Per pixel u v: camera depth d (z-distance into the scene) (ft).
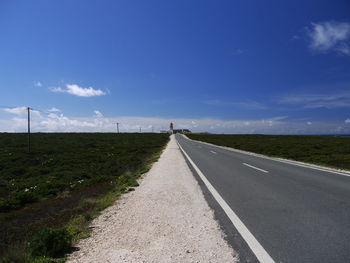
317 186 30.19
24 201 35.27
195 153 85.81
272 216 18.85
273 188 29.14
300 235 15.11
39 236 13.84
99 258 12.64
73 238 15.52
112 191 32.30
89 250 13.71
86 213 21.49
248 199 24.14
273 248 13.37
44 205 30.71
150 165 57.21
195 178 36.73
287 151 87.97
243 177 37.11
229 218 18.49
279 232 15.64
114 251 13.39
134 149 108.78
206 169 46.37
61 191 42.16
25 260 12.51
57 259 12.71
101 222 18.81
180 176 38.81
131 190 30.19
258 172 42.04
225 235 15.24
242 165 51.98
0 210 31.17
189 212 20.16
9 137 143.33
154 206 22.26
